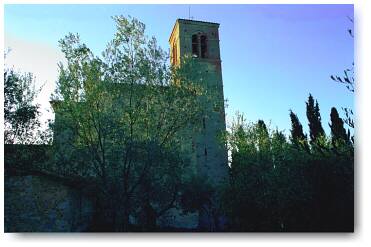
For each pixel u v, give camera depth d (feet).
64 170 58.08
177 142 63.77
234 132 73.20
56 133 60.85
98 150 58.70
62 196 57.57
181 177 67.72
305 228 54.03
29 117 60.75
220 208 73.05
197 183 84.23
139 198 58.18
